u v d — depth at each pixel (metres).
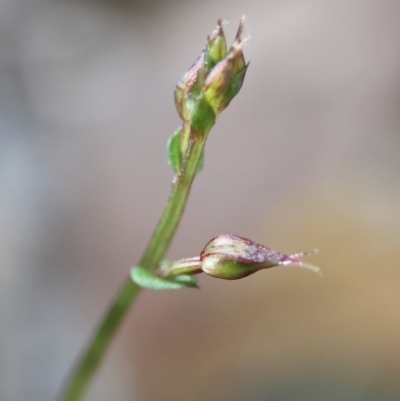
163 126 0.20
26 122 0.19
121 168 0.19
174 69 0.21
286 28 0.21
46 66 0.21
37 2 0.22
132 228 0.18
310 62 0.20
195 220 0.18
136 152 0.19
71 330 0.16
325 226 0.17
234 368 0.15
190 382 0.16
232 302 0.16
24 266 0.17
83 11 0.23
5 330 0.16
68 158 0.19
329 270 0.16
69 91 0.21
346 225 0.16
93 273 0.17
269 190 0.18
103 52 0.22
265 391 0.15
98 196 0.18
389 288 0.15
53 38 0.22
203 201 0.18
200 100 0.10
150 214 0.18
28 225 0.17
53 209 0.18
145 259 0.10
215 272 0.10
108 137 0.20
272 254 0.10
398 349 0.15
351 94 0.19
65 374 0.16
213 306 0.16
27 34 0.22
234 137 0.19
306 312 0.16
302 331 0.15
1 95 0.20
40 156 0.19
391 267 0.16
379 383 0.15
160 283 0.10
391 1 0.20
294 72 0.20
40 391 0.16
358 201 0.17
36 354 0.16
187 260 0.10
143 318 0.16
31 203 0.18
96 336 0.11
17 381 0.15
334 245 0.16
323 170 0.18
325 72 0.20
